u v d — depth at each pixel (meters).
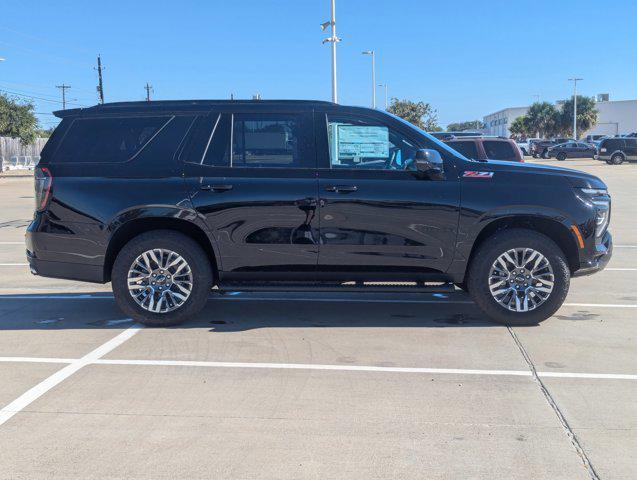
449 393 4.44
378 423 3.96
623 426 3.92
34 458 3.52
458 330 6.00
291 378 4.74
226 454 3.56
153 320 6.03
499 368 4.95
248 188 5.83
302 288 5.98
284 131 5.93
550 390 4.49
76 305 7.05
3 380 4.70
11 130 51.62
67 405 4.24
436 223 5.83
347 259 5.88
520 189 5.83
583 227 5.87
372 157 5.93
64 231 5.95
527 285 5.95
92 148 6.03
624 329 6.00
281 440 3.73
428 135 6.01
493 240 5.90
